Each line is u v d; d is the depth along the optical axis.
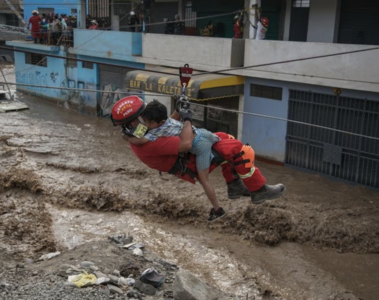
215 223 11.92
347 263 10.41
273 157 16.98
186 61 19.05
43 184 13.98
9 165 15.56
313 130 15.62
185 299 6.29
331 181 15.04
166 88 17.45
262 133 17.22
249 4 17.36
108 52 23.06
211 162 4.66
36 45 28.66
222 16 21.69
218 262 10.26
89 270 7.38
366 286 9.58
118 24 27.12
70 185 13.95
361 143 14.36
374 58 13.44
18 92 31.52
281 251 10.80
